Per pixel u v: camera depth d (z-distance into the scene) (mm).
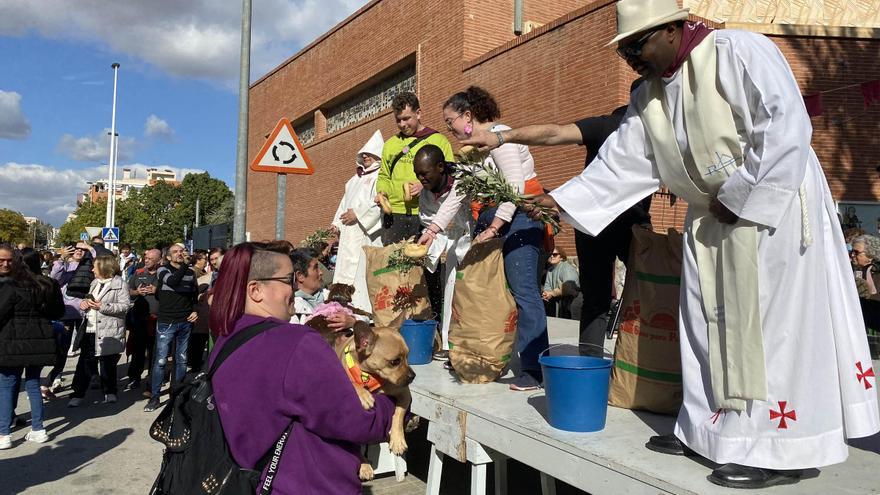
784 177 2104
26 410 7508
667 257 3090
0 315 5781
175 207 62031
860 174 11742
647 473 2268
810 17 12539
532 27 14516
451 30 14484
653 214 10023
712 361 2332
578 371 2750
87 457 5699
